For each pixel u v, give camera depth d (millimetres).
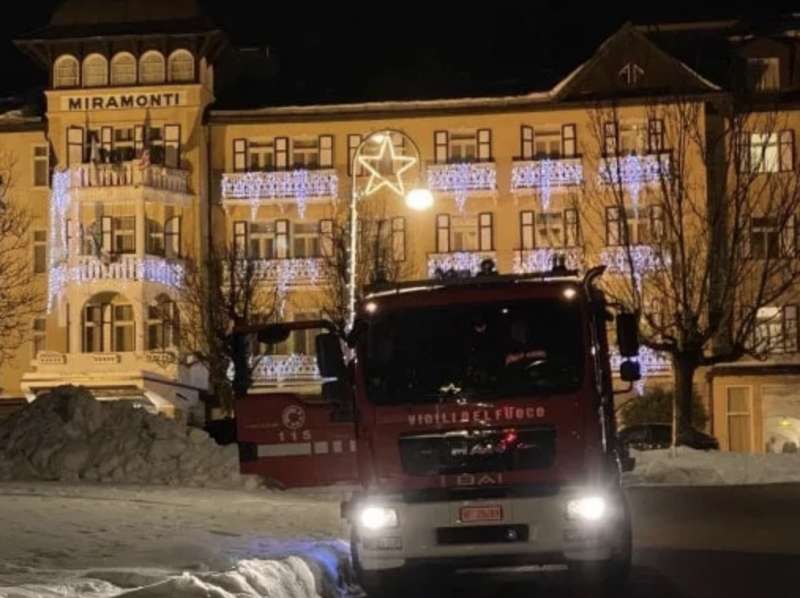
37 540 16281
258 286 58094
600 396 14414
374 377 14516
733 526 21781
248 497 24516
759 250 55312
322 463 27344
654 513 24234
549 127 60500
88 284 59250
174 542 16391
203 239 60719
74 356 58406
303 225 61031
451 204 60406
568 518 13984
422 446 14258
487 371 14398
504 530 14008
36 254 61719
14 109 63500
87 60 61156
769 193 54406
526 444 14180
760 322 50656
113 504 21609
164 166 59969
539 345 14484
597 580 14828
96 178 59781
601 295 15609
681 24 63219
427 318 14641
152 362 58188
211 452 28234
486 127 60688
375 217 59094
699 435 46125
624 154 57562
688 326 46156
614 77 59719
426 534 14078
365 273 56000
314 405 27469
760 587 14805
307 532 18734
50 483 26844
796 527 21562
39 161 62125
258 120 61219
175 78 60938
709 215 51656
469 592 15898
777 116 55812
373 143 60875
